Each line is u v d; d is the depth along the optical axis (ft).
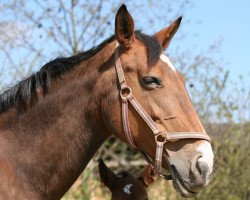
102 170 15.87
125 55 11.99
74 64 12.46
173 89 11.66
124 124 11.77
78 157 12.09
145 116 11.60
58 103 12.12
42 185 11.83
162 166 11.82
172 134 11.41
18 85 12.32
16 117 12.12
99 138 12.34
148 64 11.70
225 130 27.99
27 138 11.96
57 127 12.00
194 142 11.36
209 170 11.12
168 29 12.75
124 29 11.94
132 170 33.58
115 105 11.88
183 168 11.25
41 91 12.23
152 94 11.64
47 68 12.41
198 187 11.11
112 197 15.66
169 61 12.01
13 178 11.55
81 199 26.96
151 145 11.68
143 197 15.58
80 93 12.16
